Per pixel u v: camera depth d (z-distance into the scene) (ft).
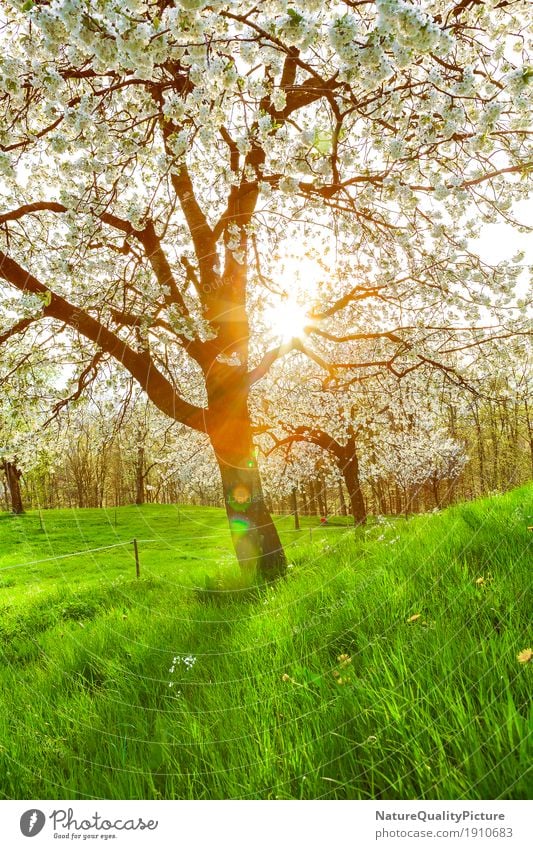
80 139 13.78
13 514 116.26
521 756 4.83
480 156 14.89
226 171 19.12
